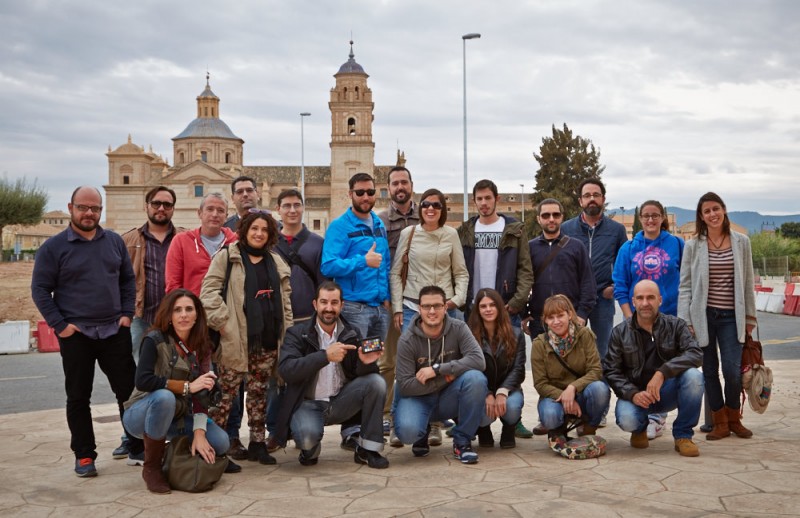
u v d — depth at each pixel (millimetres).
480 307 5883
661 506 4172
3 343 14008
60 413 7863
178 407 4902
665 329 5707
